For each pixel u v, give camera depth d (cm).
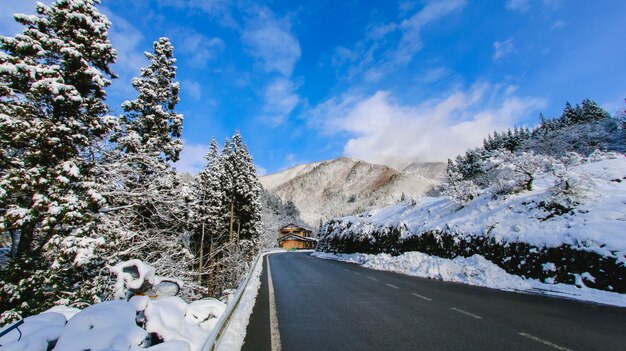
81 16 1088
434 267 1688
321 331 666
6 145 978
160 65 1708
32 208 896
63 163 967
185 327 503
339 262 3073
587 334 588
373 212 4150
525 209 1595
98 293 1049
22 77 977
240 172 3391
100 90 1155
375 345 561
